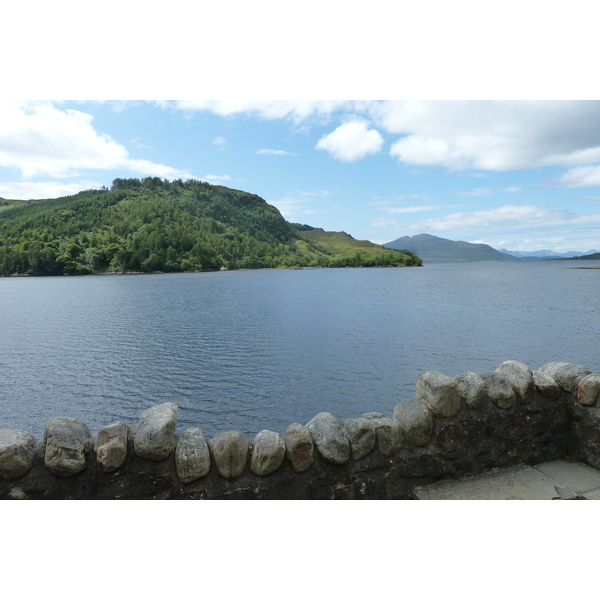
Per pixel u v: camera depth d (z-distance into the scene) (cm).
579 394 434
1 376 2973
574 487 400
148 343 4000
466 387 421
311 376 2864
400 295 8394
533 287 9962
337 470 376
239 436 359
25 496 327
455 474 411
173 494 347
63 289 11519
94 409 2384
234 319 5478
